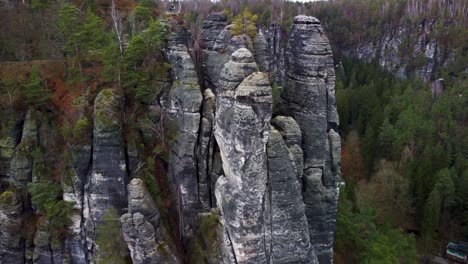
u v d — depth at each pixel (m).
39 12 54.06
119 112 39.28
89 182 38.66
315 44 36.91
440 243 69.88
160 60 42.72
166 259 34.94
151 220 34.56
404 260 50.38
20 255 41.34
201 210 39.03
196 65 43.25
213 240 35.25
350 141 92.06
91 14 45.78
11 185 42.34
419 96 113.06
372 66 150.50
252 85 30.12
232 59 32.56
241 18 42.66
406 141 86.06
